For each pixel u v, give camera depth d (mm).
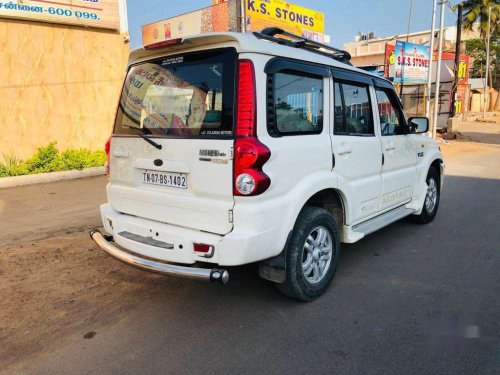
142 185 3693
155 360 2928
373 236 5598
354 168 4117
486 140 20281
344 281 4168
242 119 3031
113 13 10539
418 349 3012
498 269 4438
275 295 3877
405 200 5340
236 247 3014
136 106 3746
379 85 4707
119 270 4492
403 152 5105
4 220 6289
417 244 5254
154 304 3738
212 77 3205
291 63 3406
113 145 3920
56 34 9734
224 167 3072
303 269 3646
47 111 9844
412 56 18547
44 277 4309
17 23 9148
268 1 13812
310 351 3006
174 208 3410
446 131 22047
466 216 6547
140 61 3770
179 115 3387
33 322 3441
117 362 2910
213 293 3932
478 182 9523
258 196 3045
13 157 9344
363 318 3447
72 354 3006
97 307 3688
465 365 2834
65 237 5551
